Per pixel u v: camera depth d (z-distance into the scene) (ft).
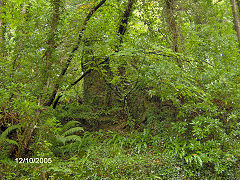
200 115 14.78
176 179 12.50
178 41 18.47
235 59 18.10
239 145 13.09
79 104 25.72
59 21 16.34
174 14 18.29
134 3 21.34
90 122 22.59
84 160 13.93
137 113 21.66
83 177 12.57
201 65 17.98
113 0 22.20
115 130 20.62
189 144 14.14
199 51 19.06
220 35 20.98
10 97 11.81
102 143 17.51
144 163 13.50
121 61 18.25
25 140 13.35
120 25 22.79
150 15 20.35
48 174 12.66
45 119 13.47
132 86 18.72
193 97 15.49
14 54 14.49
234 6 20.51
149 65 15.94
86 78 25.89
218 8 21.39
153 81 15.55
